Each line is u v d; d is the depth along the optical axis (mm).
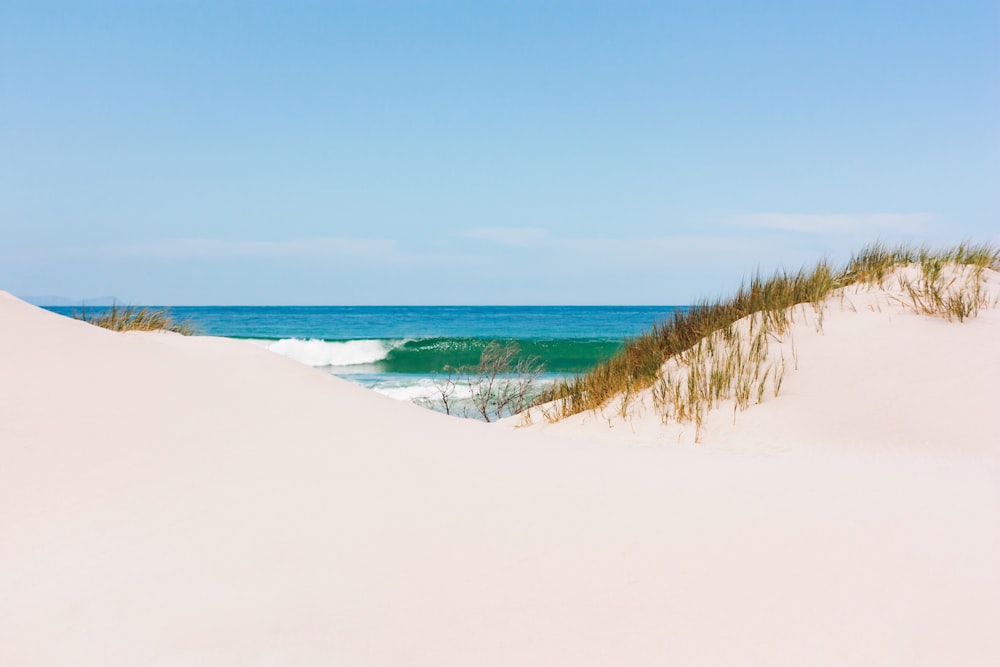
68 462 2951
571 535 2615
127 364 4355
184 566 2195
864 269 8281
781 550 2547
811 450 4977
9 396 3486
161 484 2871
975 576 2336
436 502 2920
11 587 2037
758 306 7922
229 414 3906
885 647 1870
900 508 3096
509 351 14211
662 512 2957
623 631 1907
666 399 6699
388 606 1987
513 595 2094
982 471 3895
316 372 5645
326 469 3264
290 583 2109
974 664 1798
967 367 5852
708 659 1781
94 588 2041
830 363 6332
